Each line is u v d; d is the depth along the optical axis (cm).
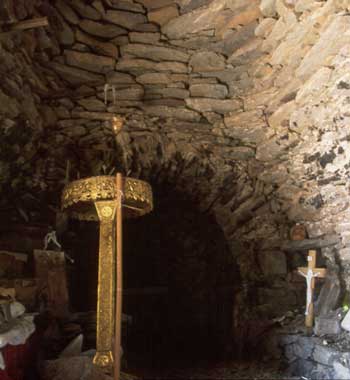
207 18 542
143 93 573
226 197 621
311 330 523
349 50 431
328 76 459
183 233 712
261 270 625
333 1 410
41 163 510
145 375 547
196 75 580
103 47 565
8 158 458
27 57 469
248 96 566
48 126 523
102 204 412
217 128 583
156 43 574
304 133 522
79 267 581
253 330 609
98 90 566
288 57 493
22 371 335
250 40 539
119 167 560
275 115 539
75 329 449
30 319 352
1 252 423
